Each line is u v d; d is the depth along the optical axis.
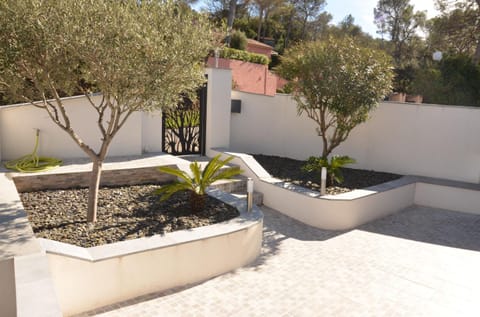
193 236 5.30
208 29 5.71
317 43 9.17
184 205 6.82
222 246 5.52
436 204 9.52
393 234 7.62
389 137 10.55
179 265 5.13
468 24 18.78
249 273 5.65
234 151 10.80
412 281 5.55
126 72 4.82
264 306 4.73
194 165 6.53
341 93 8.51
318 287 5.27
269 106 12.30
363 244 7.00
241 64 20.53
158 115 10.39
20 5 4.41
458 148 9.70
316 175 9.87
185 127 11.21
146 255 4.83
